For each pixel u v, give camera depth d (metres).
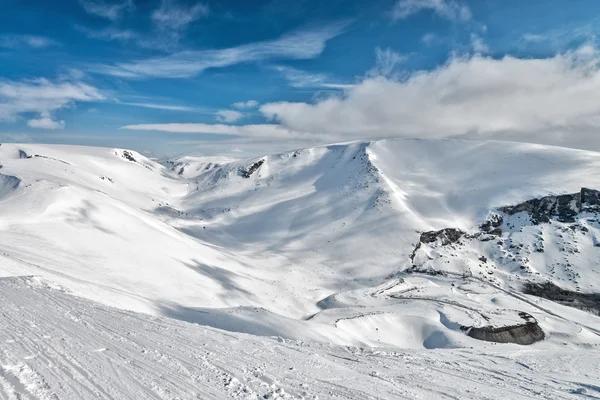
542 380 10.98
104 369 6.77
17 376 5.93
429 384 8.92
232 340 10.55
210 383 6.66
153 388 6.15
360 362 10.56
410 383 8.78
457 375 10.46
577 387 10.38
